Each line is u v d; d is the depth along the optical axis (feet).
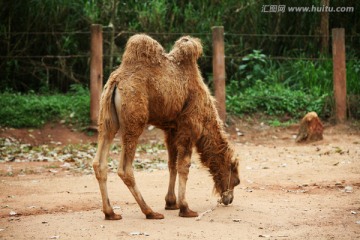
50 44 97.14
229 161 44.11
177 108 41.68
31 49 97.14
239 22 102.94
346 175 56.65
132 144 40.16
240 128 83.82
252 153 70.08
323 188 51.55
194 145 42.88
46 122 82.28
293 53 102.01
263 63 101.30
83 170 61.41
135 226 38.83
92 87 79.46
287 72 97.81
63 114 83.51
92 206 45.44
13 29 95.20
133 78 40.22
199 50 43.29
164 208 44.68
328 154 67.87
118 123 40.70
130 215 42.27
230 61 100.63
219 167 44.04
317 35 94.94
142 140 79.15
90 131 80.12
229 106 87.92
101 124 40.24
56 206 45.16
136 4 101.55
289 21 102.73
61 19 97.50
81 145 75.61
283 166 61.98
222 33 80.33
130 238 35.88
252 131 83.20
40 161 66.80
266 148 73.51
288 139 79.51
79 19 98.94
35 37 96.02
